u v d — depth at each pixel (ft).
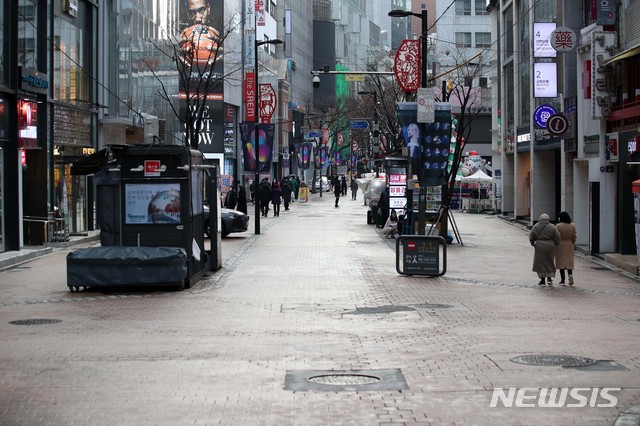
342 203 235.61
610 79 94.22
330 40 465.47
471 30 346.74
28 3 96.63
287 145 349.00
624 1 92.48
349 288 67.05
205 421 27.96
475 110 206.59
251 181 263.29
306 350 41.06
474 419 28.04
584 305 58.95
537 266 70.49
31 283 69.51
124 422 27.96
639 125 87.66
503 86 169.99
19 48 93.61
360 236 119.24
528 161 155.43
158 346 42.24
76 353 40.34
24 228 96.78
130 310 55.26
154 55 167.32
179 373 35.68
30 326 48.80
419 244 75.41
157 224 67.87
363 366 37.04
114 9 126.41
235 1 237.66
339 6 504.02
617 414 28.68
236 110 253.03
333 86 461.78
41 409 29.78
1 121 88.22
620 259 87.92
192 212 69.46
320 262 86.38
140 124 135.85
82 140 116.26
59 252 95.25
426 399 30.76
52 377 35.01
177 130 189.98
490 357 38.86
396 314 53.42
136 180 67.92
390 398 30.94
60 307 56.70
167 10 181.37
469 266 84.84
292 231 129.08
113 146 66.90
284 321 50.62
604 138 95.96
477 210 184.96
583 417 28.32
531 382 33.50
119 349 41.39
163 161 67.87
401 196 128.88
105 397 31.48
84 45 117.91
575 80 113.80
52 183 103.19
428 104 86.28
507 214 169.58
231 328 48.01
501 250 102.17
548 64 120.57
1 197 88.33
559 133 109.50
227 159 239.50
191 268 68.03
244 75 252.42
